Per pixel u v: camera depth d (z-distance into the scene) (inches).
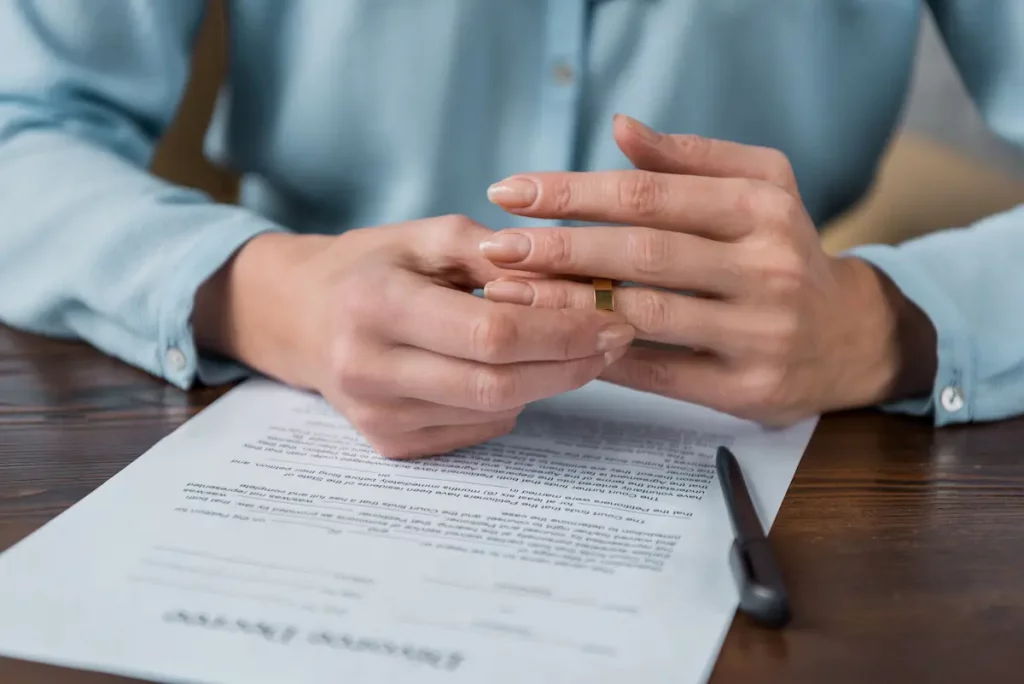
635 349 21.2
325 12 31.9
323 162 33.6
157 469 18.7
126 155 31.3
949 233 25.6
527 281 19.3
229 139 35.4
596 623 14.2
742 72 33.0
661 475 19.0
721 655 13.7
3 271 25.5
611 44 32.1
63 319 25.2
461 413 19.0
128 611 14.3
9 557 15.5
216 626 14.0
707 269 19.3
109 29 30.4
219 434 20.3
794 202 20.0
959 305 22.6
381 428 19.0
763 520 17.4
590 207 19.5
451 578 15.2
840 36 33.9
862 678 13.3
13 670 13.2
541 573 15.4
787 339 20.1
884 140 36.9
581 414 21.8
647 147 20.9
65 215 25.1
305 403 22.0
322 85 32.4
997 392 22.1
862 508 18.0
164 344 22.8
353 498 17.7
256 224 24.1
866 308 22.2
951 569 16.0
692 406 22.4
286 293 21.5
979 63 34.9
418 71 31.9
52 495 17.6
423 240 20.1
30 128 28.7
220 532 16.4
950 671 13.5
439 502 17.7
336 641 13.7
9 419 21.0
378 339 18.7
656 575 15.5
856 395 22.2
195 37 34.0
